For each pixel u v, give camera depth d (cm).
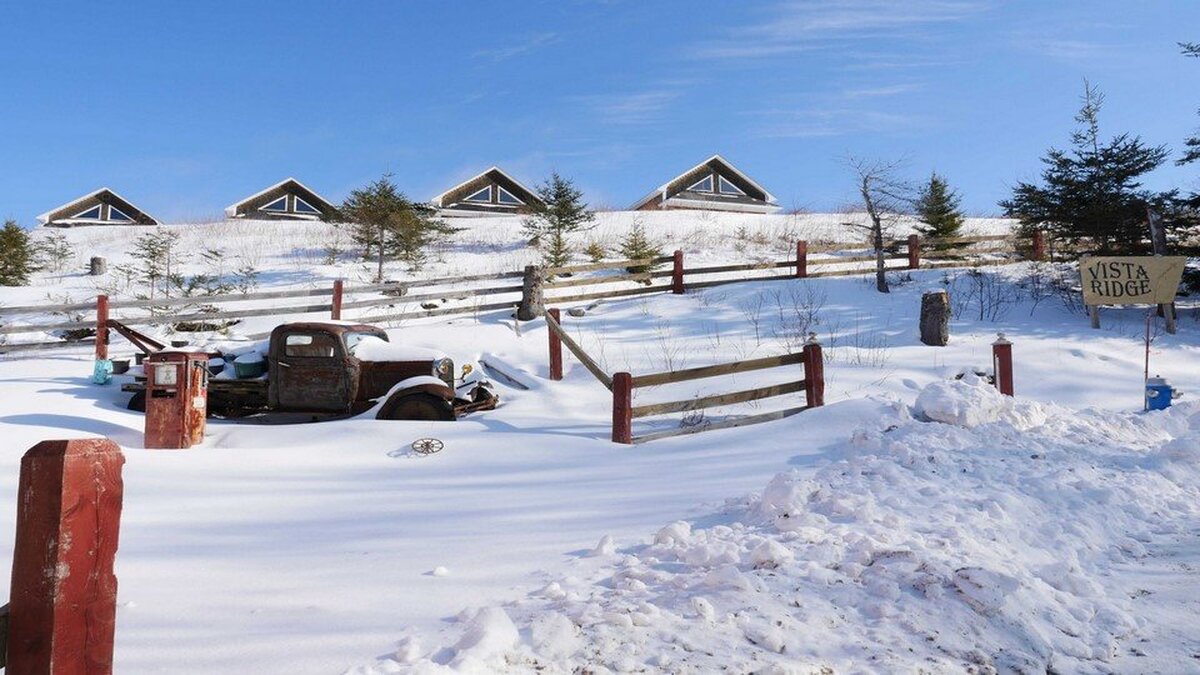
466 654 288
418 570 422
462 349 1416
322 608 357
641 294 1861
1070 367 1286
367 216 2622
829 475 603
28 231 2781
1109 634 353
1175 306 1719
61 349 1504
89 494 214
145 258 2519
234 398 1105
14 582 206
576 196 2870
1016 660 322
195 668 290
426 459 806
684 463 732
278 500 625
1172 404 948
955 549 435
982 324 1566
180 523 541
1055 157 1855
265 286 2272
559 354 1298
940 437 696
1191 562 455
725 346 1433
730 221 3566
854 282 1870
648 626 331
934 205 2339
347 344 1080
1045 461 640
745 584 372
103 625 217
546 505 591
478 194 4603
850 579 391
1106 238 1814
